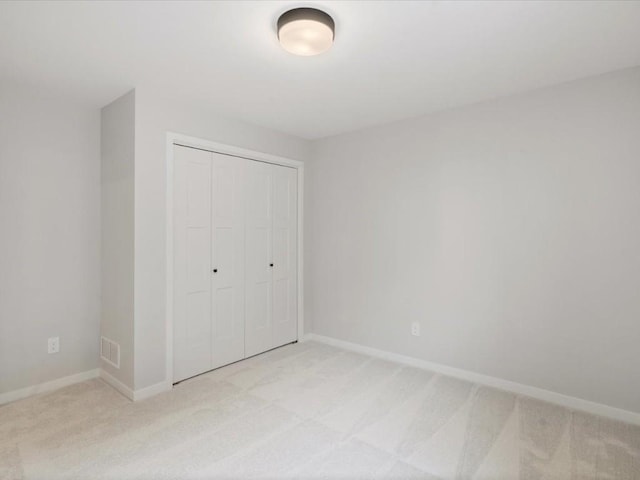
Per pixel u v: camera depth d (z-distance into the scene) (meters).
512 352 2.68
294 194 3.83
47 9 1.63
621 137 2.27
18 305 2.56
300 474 1.76
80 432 2.10
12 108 2.52
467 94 2.66
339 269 3.74
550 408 2.42
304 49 1.81
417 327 3.17
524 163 2.62
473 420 2.26
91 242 2.89
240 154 3.23
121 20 1.73
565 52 2.05
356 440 2.04
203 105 2.86
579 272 2.42
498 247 2.74
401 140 3.25
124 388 2.60
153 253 2.62
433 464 1.83
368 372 3.04
